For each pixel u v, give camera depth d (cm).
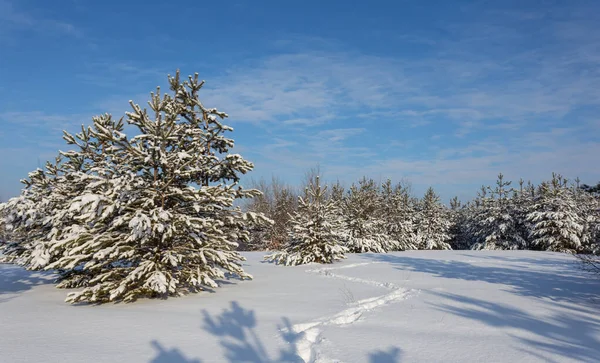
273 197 3869
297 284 1014
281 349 452
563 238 2880
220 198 899
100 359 411
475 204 4491
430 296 825
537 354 442
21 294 909
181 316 627
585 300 781
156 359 413
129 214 795
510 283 1022
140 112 840
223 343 474
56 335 508
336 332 527
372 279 1110
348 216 2441
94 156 1087
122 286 736
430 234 3556
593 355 439
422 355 435
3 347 451
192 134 977
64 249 902
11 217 973
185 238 890
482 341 491
